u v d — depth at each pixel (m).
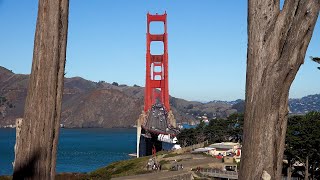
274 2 3.10
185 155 49.34
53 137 3.15
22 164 3.06
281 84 3.03
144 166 41.56
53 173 3.15
